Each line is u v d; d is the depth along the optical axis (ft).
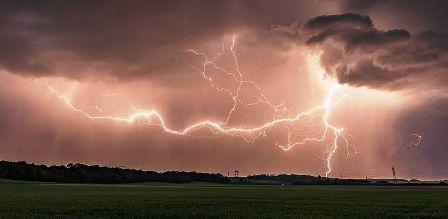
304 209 92.79
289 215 76.28
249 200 131.23
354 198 151.94
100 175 504.02
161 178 567.18
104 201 121.70
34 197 146.61
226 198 145.79
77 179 478.18
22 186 301.43
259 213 80.69
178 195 172.76
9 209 88.22
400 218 72.74
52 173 466.29
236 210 87.61
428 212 86.33
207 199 137.18
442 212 86.22
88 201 120.98
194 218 69.77
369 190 276.62
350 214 80.59
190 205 104.12
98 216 72.64
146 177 563.07
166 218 70.13
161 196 161.17
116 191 219.82
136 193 193.67
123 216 72.84
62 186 307.58
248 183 592.19
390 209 94.38
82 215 74.79
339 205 108.58
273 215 76.23
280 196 167.73
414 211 89.25
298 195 180.65
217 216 73.26
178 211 83.82
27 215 73.46
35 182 400.26
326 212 84.84
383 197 162.20
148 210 86.33
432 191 251.19
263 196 166.50
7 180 388.37
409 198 152.97
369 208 97.60
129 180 527.81
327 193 210.79
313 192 226.99
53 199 132.67
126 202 116.67
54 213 79.05
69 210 85.92
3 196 154.40
